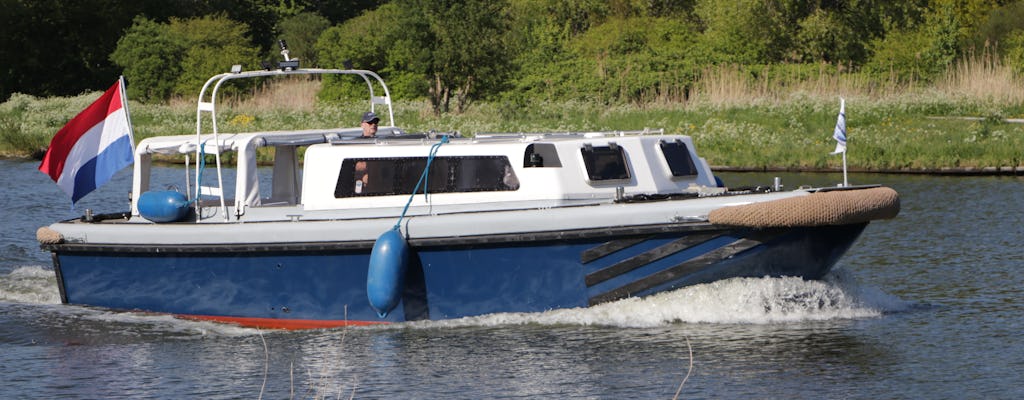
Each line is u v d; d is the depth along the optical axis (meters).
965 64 73.31
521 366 18.59
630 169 21.48
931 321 21.20
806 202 19.23
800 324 20.80
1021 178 46.75
